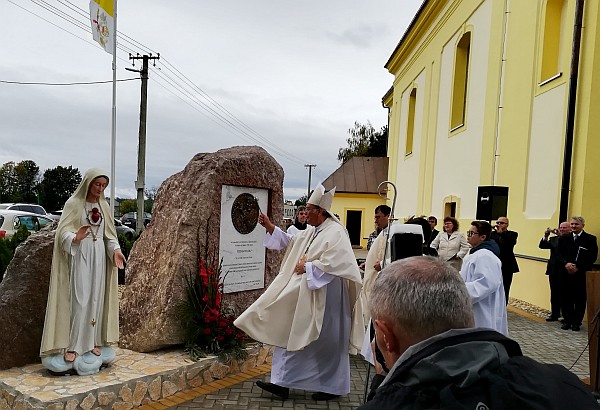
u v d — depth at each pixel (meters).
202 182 5.34
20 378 4.07
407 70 21.97
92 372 4.22
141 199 21.14
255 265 5.99
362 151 44.25
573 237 7.90
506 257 8.20
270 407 4.35
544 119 9.81
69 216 4.09
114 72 11.40
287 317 4.51
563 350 6.66
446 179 15.58
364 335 4.64
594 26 8.52
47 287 4.55
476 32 13.51
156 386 4.33
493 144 11.93
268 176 6.08
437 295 1.42
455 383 1.22
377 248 5.65
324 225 4.69
